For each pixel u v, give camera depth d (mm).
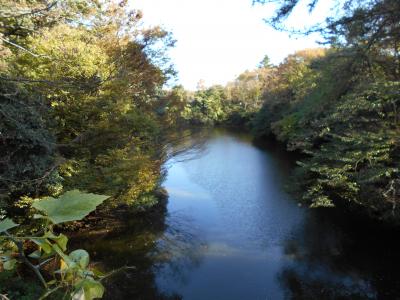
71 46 7926
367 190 10781
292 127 23891
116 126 8867
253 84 49031
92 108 8367
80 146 8398
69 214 581
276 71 39250
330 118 11219
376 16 6320
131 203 10703
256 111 41688
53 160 7141
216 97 50094
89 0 9008
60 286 675
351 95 9906
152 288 8750
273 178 19516
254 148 29281
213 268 9852
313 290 8852
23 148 6543
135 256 10195
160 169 12430
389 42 6691
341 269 9742
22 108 6086
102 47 10195
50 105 8008
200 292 8688
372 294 8609
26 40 7617
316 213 13758
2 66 6113
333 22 6656
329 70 7984
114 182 8711
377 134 10234
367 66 7211
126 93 8953
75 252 686
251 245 11289
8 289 4605
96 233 11273
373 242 11102
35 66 7512
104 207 10594
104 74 8234
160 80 11844
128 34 11641
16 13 5965
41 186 7293
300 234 12078
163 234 11828
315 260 10289
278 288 8922
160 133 12195
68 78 5215
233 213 14234
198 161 24562
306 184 13859
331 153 11539
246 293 8742
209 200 16125
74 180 8242
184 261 10164
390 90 9242
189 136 14070
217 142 32938
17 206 7500
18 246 672
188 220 13469
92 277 701
